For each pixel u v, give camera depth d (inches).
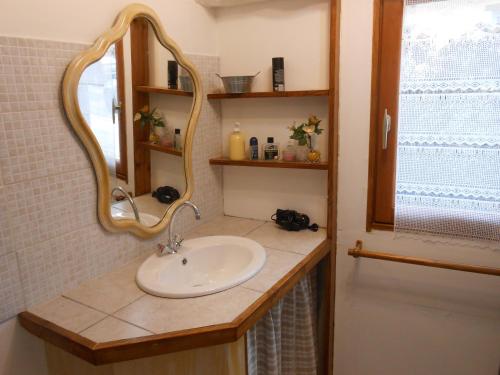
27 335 53.7
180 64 71.6
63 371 56.4
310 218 81.7
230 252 72.6
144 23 63.5
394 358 80.9
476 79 63.6
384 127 71.7
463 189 67.6
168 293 56.1
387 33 69.7
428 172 69.1
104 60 57.1
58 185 54.6
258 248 69.8
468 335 74.1
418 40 65.6
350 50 71.6
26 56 49.4
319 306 83.6
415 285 75.9
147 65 64.4
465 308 73.2
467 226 68.7
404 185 71.1
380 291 78.8
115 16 59.5
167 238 73.4
